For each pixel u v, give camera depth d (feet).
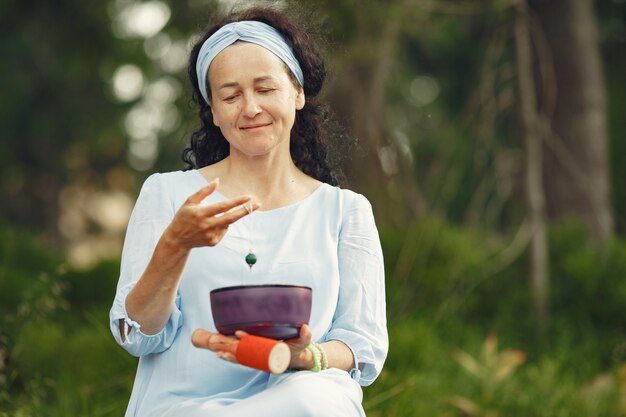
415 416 28.55
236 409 14.53
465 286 40.63
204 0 49.06
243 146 16.26
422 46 65.57
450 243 41.06
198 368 15.70
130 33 65.26
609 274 41.52
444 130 67.92
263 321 14.28
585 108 51.11
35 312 30.30
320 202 16.94
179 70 63.26
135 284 15.39
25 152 75.20
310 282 16.14
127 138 74.64
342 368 15.85
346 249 16.72
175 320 15.83
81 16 64.80
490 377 32.73
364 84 45.60
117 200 86.53
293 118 16.63
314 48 17.25
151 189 16.74
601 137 51.44
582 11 51.65
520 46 43.01
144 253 16.16
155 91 70.95
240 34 16.34
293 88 16.67
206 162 18.34
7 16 65.46
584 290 41.11
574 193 50.55
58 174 76.89
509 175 46.44
